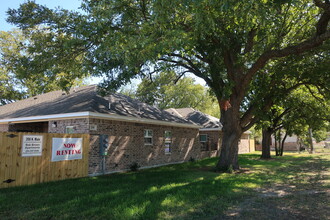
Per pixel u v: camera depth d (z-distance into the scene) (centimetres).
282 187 882
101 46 914
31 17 1048
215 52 1183
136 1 1038
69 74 1313
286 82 1518
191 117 2902
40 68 1141
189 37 930
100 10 891
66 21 1052
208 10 835
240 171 1333
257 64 1144
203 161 2011
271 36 1268
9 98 2964
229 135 1345
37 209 594
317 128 2473
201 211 581
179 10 860
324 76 1269
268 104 1434
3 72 2706
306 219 531
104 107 1378
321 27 920
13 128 1662
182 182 962
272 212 582
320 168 1452
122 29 960
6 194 752
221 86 1301
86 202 651
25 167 927
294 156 2580
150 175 1185
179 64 1364
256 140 4412
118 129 1405
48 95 1939
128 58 810
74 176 1120
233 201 680
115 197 702
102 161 1278
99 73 1092
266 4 799
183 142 2034
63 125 1336
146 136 1622
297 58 1246
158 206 610
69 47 998
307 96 1919
